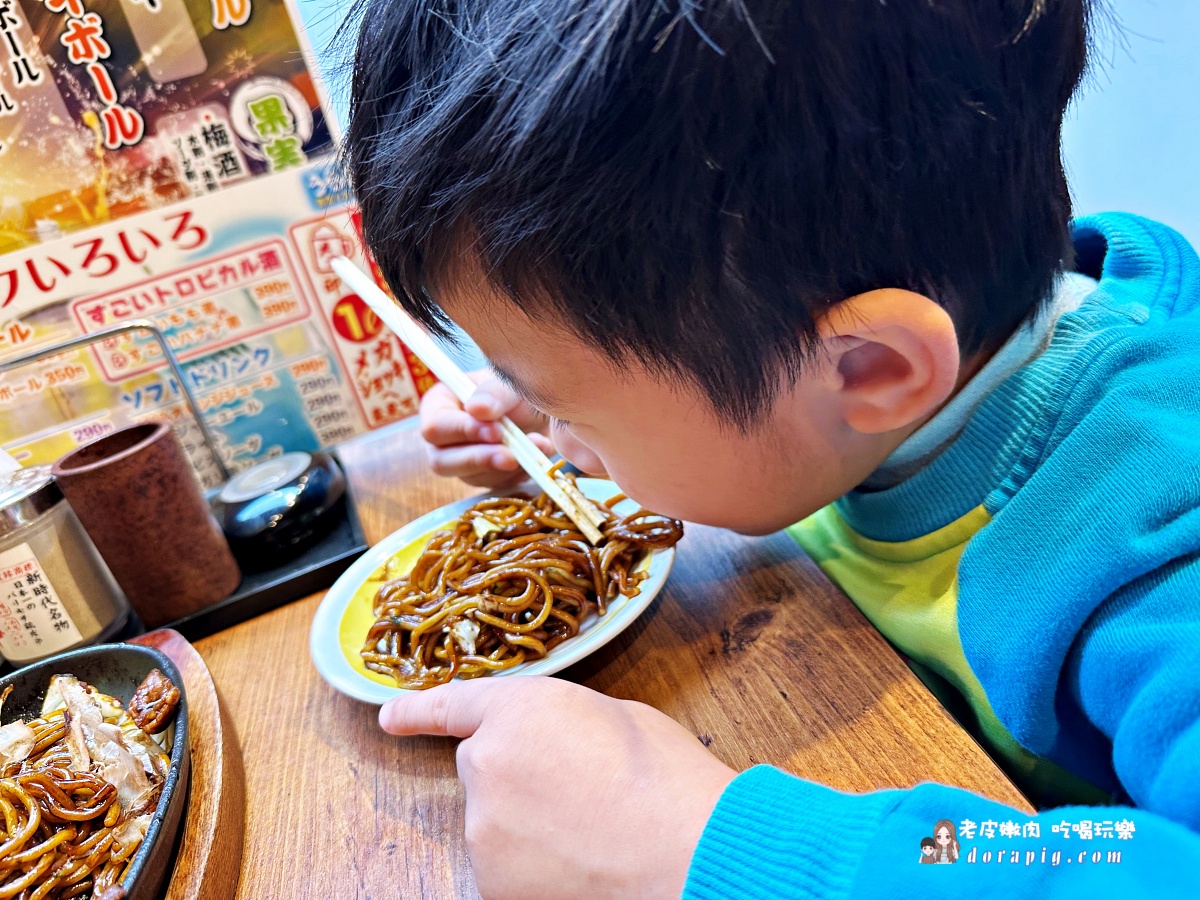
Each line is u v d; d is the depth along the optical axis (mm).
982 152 416
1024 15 399
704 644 625
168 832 500
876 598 653
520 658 626
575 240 384
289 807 567
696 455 492
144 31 870
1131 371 499
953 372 426
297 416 1072
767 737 526
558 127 360
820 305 412
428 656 661
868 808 400
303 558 872
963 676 585
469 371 1013
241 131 935
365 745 611
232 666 741
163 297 964
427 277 455
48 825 546
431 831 525
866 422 467
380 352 1077
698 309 400
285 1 904
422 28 422
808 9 348
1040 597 472
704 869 403
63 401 962
